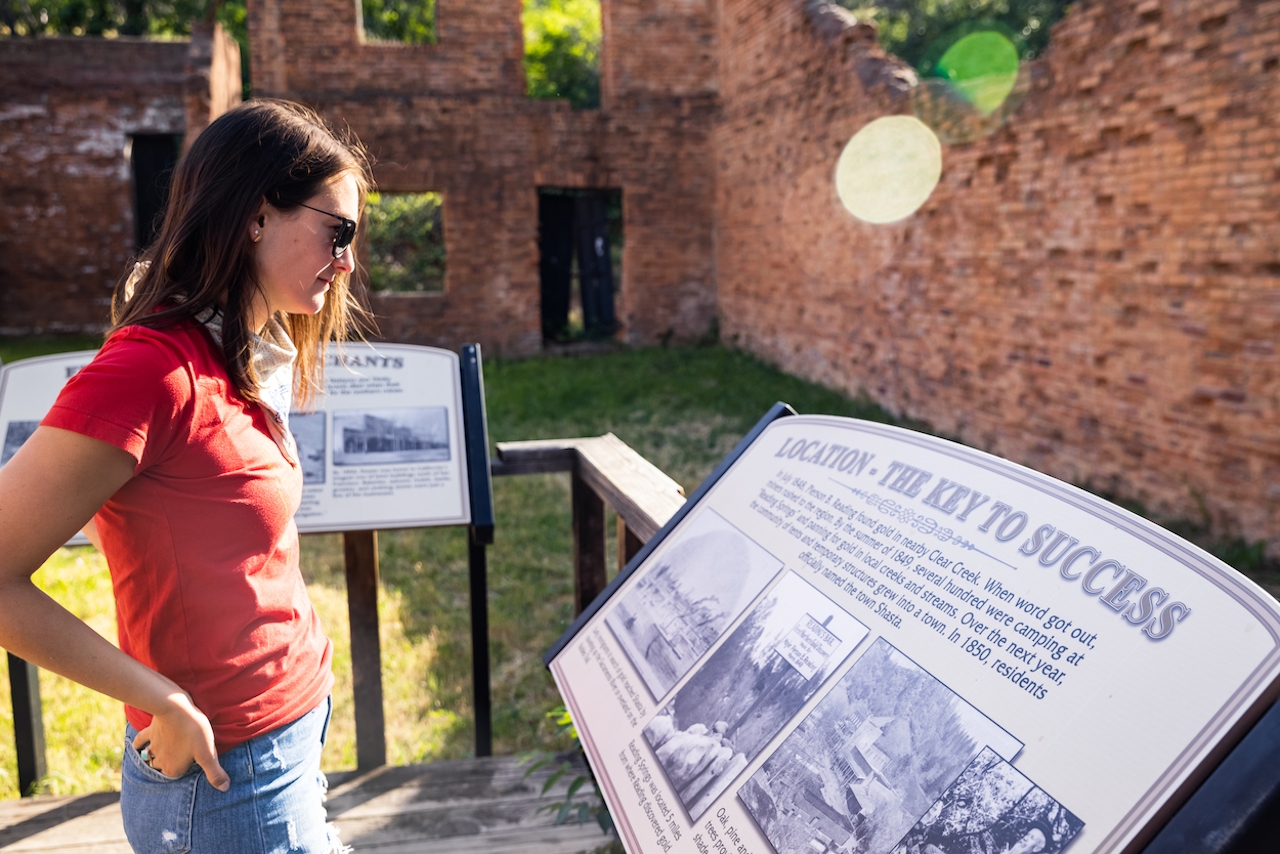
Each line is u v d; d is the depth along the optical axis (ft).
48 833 8.18
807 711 3.68
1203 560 2.95
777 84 34.27
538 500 21.11
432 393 9.16
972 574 3.56
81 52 46.80
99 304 48.44
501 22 39.09
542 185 40.32
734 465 5.47
